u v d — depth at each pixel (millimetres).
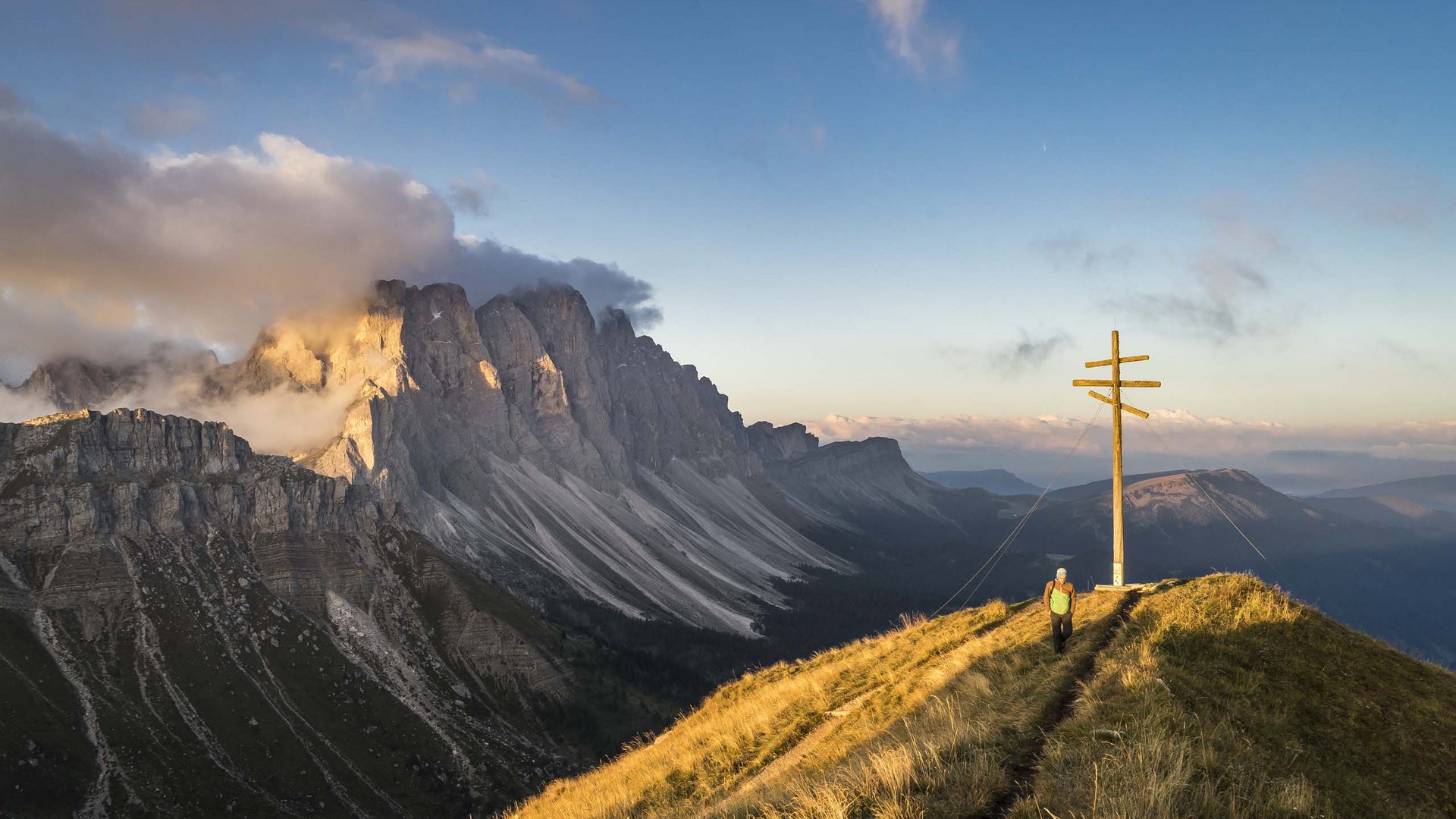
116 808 130125
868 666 30672
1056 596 22125
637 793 23891
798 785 14883
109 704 155125
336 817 144750
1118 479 34031
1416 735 17422
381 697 186500
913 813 11102
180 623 186250
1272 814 11281
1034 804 10773
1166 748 12406
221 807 138125
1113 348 34438
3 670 151625
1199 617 21734
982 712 17266
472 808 158000
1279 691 18172
